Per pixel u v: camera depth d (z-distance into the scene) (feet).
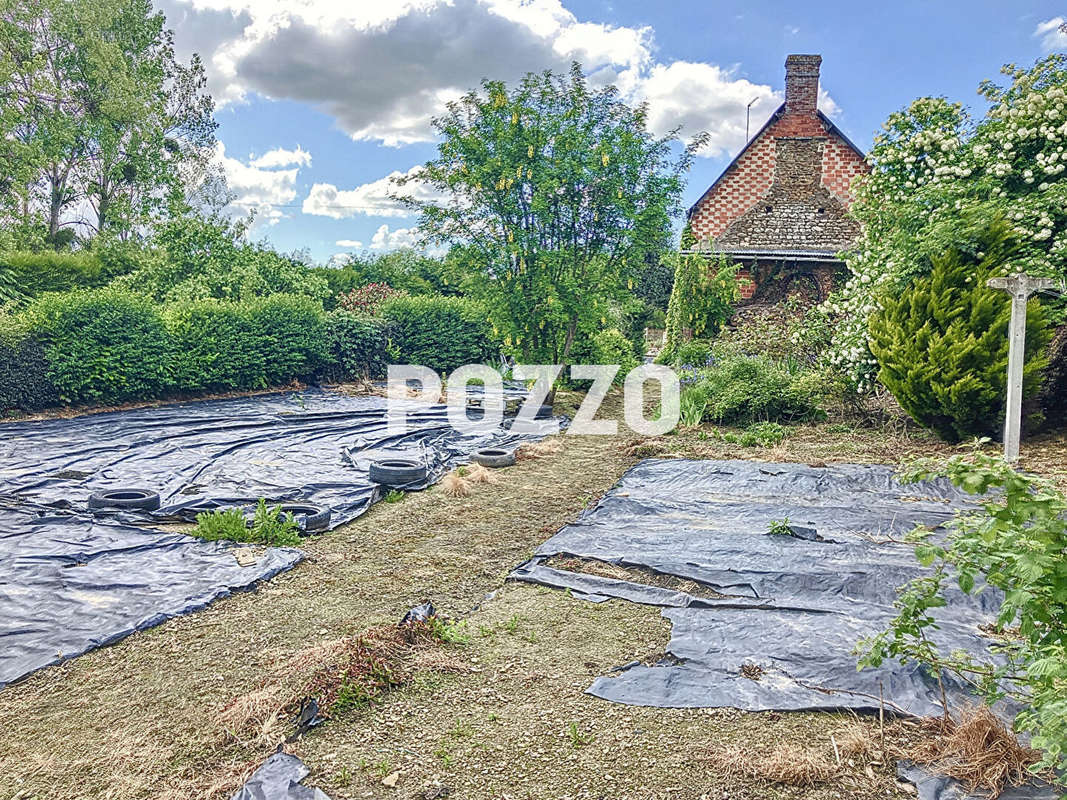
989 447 27.96
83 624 14.06
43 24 78.54
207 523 19.48
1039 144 30.73
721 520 20.76
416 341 59.47
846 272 57.93
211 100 95.14
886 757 9.47
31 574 16.49
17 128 76.59
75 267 63.31
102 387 40.27
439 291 87.61
